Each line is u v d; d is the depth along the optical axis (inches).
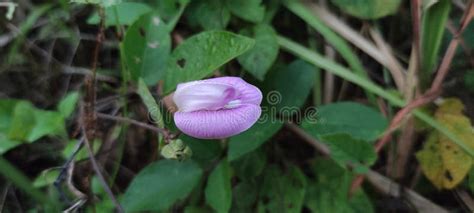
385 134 11.9
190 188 11.6
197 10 12.6
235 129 10.2
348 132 11.7
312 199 12.3
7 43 13.8
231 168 12.2
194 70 11.3
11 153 13.3
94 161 11.4
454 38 11.8
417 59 11.9
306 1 12.9
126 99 12.6
